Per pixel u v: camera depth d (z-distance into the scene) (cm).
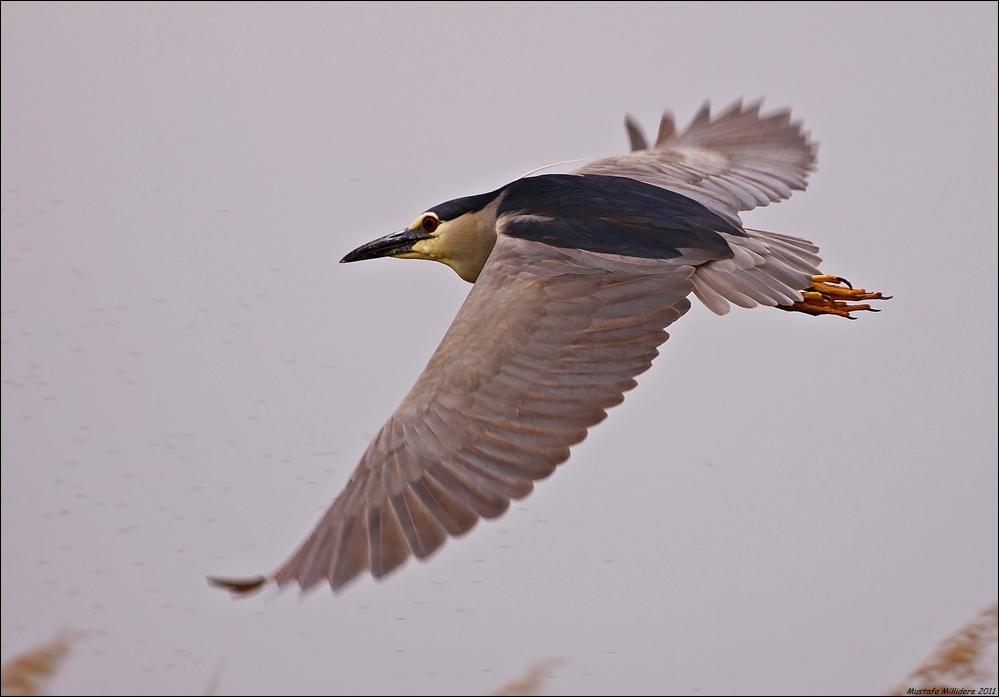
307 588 839
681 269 1072
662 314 1023
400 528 867
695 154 1373
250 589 738
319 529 874
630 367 983
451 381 941
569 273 1046
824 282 1249
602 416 950
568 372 970
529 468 909
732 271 1145
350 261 1323
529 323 988
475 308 1003
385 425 923
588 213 1173
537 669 1117
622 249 1102
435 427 918
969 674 1050
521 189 1270
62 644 1096
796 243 1212
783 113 1378
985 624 1062
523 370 961
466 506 884
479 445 918
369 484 891
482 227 1288
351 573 844
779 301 1131
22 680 1061
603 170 1354
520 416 939
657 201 1202
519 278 1038
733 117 1401
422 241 1319
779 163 1352
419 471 897
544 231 1133
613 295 1026
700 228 1162
